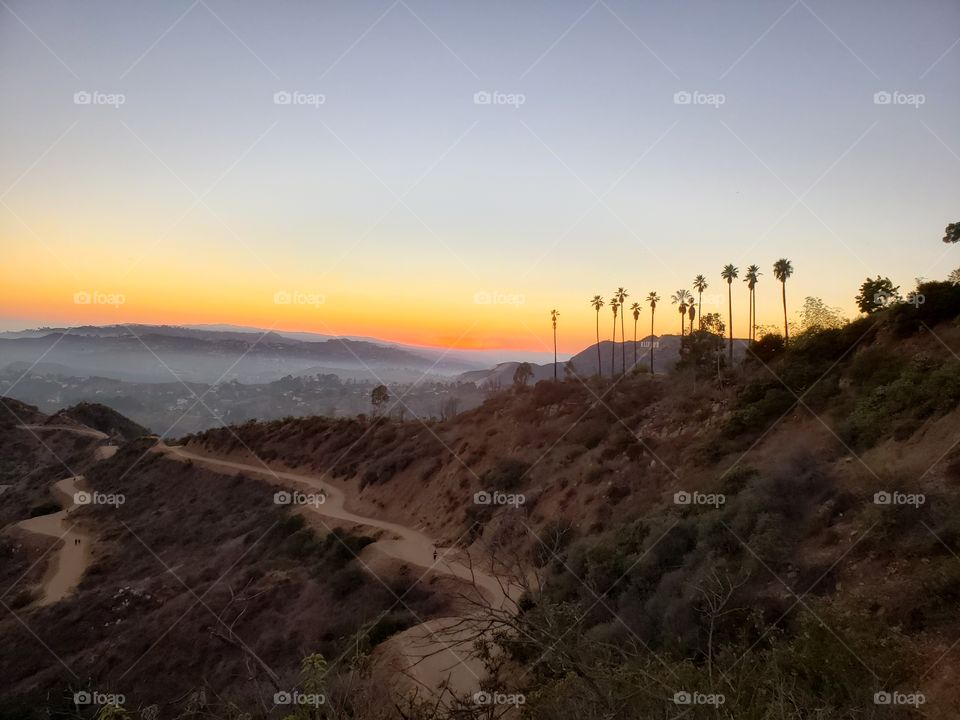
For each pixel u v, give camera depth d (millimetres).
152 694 22688
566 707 4652
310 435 79875
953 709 7383
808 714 4992
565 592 19484
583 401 50812
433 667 12836
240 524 54250
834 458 20078
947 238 27609
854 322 33031
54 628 32688
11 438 104812
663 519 20797
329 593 31062
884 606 10867
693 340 48781
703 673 5297
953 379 18688
